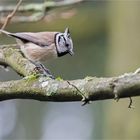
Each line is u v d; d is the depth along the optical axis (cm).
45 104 1988
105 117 1435
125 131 1337
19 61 737
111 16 1498
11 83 614
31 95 601
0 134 1942
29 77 609
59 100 585
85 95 555
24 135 1958
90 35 1734
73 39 1731
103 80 548
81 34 1717
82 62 1789
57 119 2006
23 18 1049
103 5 1709
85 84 559
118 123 1351
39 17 1052
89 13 1706
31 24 1490
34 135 1958
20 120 1958
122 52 1404
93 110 1955
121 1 1438
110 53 1448
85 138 1973
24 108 1966
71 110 2023
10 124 1952
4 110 1952
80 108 2006
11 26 1458
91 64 1788
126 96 534
